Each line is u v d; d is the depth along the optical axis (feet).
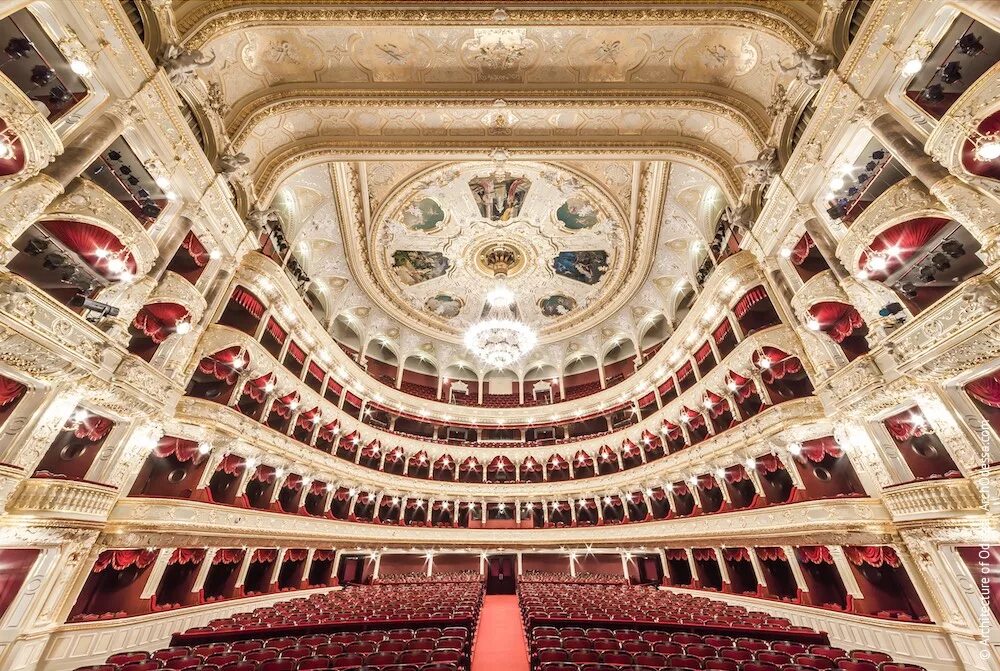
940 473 27.76
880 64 25.34
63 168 22.76
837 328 34.88
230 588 40.40
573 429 89.61
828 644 26.37
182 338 35.63
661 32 37.35
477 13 33.88
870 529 29.84
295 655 22.07
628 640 23.66
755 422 41.75
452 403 87.61
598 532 69.56
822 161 31.19
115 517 29.12
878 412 30.53
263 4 32.53
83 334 24.82
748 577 48.03
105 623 27.25
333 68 39.96
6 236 20.34
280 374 49.55
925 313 24.77
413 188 59.72
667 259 66.08
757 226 40.16
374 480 68.69
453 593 45.80
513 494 78.23
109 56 24.84
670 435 64.13
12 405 23.32
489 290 80.23
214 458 39.11
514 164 57.16
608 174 58.03
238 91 38.73
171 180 31.55
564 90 40.83
